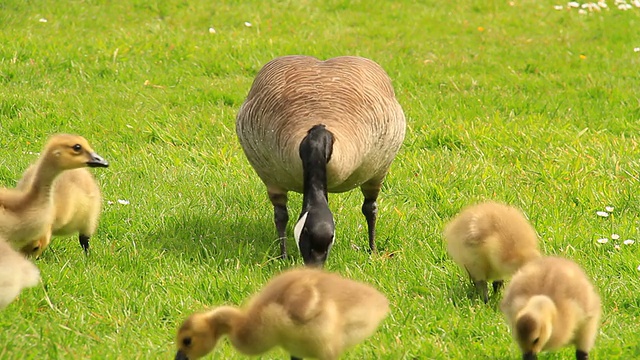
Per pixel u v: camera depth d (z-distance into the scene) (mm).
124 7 26812
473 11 29734
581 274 9367
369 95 12523
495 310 10742
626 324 10320
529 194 14602
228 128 17922
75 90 19859
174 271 11500
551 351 9445
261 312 8477
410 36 26672
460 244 10938
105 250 12227
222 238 12984
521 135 17625
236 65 22641
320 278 8727
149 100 19594
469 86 22031
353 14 28328
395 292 11000
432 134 17500
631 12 29578
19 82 20062
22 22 24359
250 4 28094
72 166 10805
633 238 12812
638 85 22406
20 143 16766
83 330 9703
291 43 24219
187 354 8547
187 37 24203
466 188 15016
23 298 10203
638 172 15367
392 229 13359
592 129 18625
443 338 9883
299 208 14398
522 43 26422
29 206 10836
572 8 30109
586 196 14414
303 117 11844
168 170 15617
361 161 12016
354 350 9469
